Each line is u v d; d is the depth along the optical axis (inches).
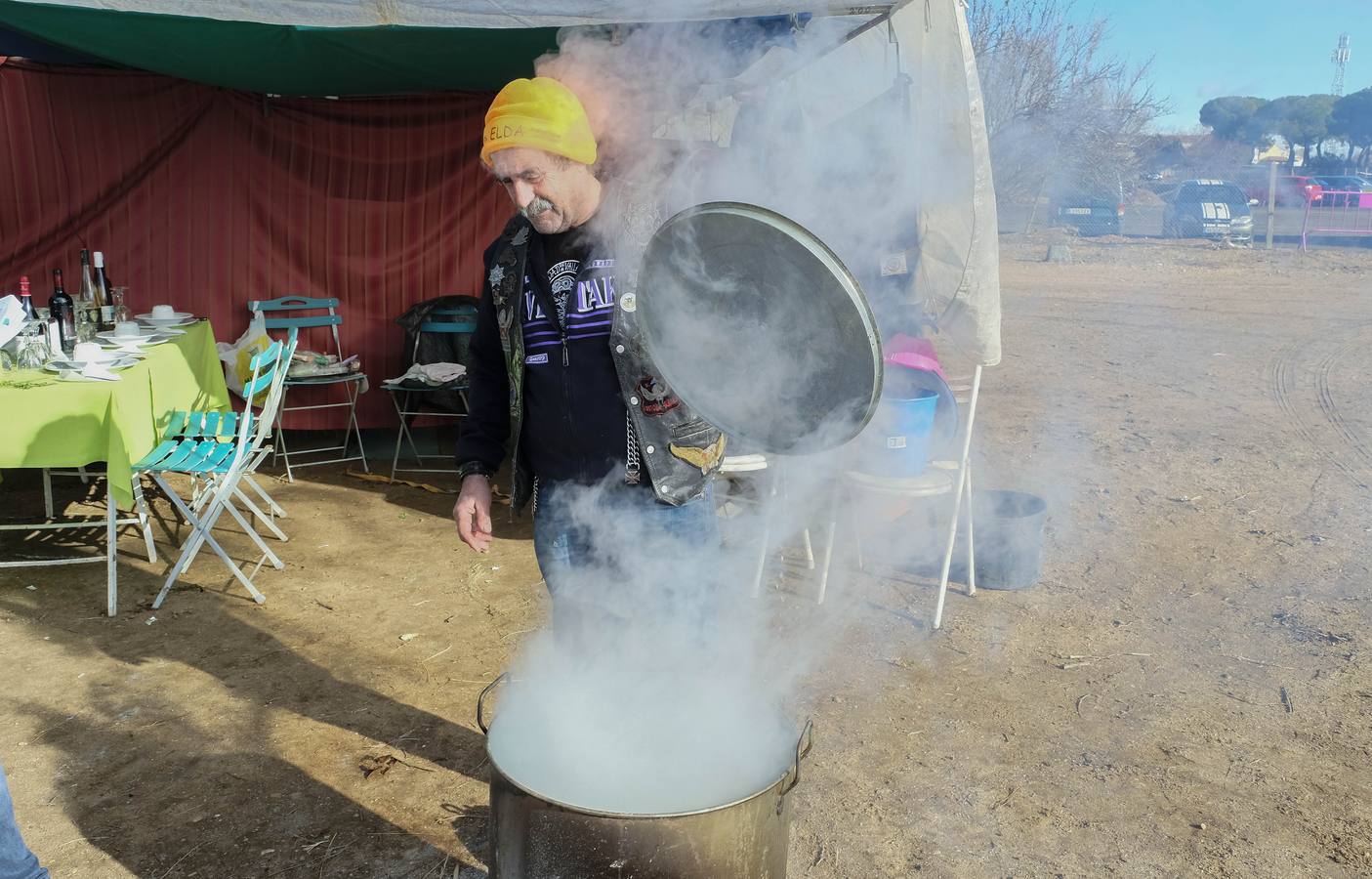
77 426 152.3
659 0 143.9
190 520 162.9
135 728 125.6
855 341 63.7
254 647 148.4
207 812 109.2
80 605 161.3
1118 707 132.2
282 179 243.0
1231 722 128.3
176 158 237.9
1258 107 812.0
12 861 84.4
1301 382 330.3
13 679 136.9
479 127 247.4
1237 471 236.8
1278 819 108.4
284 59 199.0
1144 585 172.4
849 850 104.0
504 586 173.0
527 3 143.2
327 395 250.2
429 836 106.0
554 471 88.6
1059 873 100.4
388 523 205.2
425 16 143.6
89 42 190.7
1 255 231.8
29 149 229.1
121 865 100.3
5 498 215.0
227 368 232.5
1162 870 100.7
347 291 249.6
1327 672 140.8
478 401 95.8
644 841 64.9
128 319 208.5
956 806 111.5
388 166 246.2
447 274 253.3
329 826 107.3
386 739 124.2
